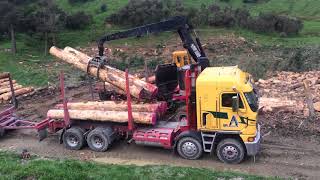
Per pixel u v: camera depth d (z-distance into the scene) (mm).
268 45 56969
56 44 57312
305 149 15406
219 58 46656
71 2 75875
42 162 13617
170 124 15602
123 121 15289
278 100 20328
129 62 42688
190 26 17203
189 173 12938
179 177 12570
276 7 82562
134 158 15164
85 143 16250
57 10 63438
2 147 16688
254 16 68938
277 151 15266
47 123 16641
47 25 56219
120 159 15125
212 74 14141
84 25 63875
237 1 84938
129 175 12578
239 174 12984
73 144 16125
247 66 35188
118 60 45438
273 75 28312
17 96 24312
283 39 61375
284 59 38844
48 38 57500
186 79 14297
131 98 16281
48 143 17016
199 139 14430
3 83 25781
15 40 54938
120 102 16188
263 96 21641
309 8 81375
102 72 16516
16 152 15656
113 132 15914
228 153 14164
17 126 17594
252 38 60531
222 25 63656
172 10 64500
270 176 13203
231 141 14070
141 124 15547
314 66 33062
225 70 14523
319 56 37406
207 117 13992
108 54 50469
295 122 17953
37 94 25703
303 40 60531
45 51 52750
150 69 36938
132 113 15250
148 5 65688
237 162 14180
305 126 17500
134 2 66500
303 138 16453
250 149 13812
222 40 57844
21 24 57312
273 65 34781
